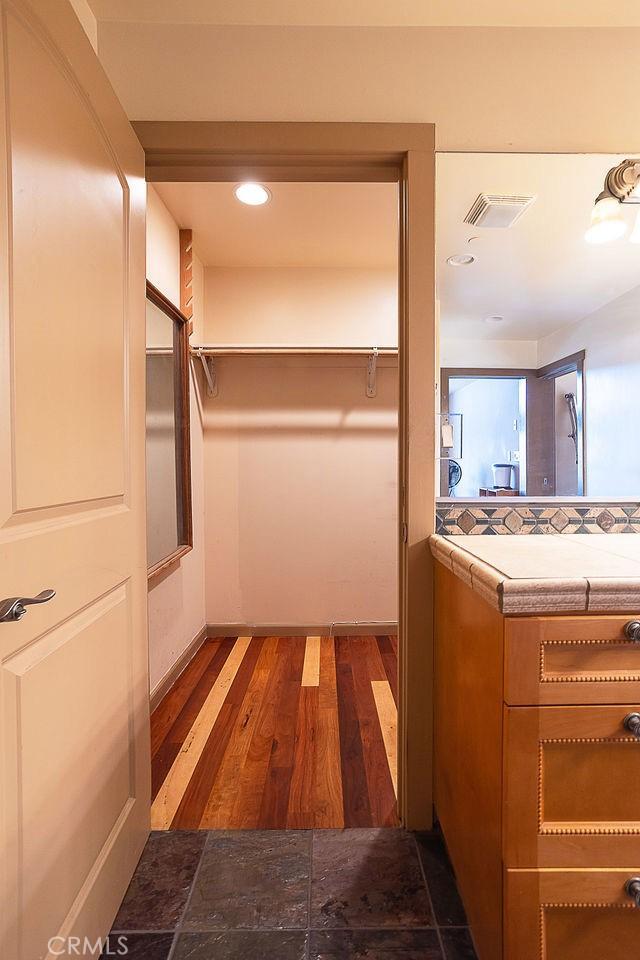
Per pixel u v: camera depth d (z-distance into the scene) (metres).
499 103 1.36
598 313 1.50
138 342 1.28
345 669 2.44
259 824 1.40
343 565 2.93
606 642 0.83
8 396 0.73
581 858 0.84
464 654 1.08
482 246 1.44
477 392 1.51
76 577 0.94
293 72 1.34
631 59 1.37
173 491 2.36
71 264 0.93
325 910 1.13
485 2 1.28
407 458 1.38
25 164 0.78
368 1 1.27
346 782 1.58
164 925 1.10
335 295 2.84
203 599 2.85
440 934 1.07
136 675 1.26
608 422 1.53
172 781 1.59
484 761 0.94
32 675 0.79
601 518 1.52
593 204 1.42
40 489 0.82
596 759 0.84
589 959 0.85
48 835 0.83
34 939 0.79
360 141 1.34
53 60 0.87
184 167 1.42
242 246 2.59
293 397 2.89
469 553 1.09
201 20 1.33
